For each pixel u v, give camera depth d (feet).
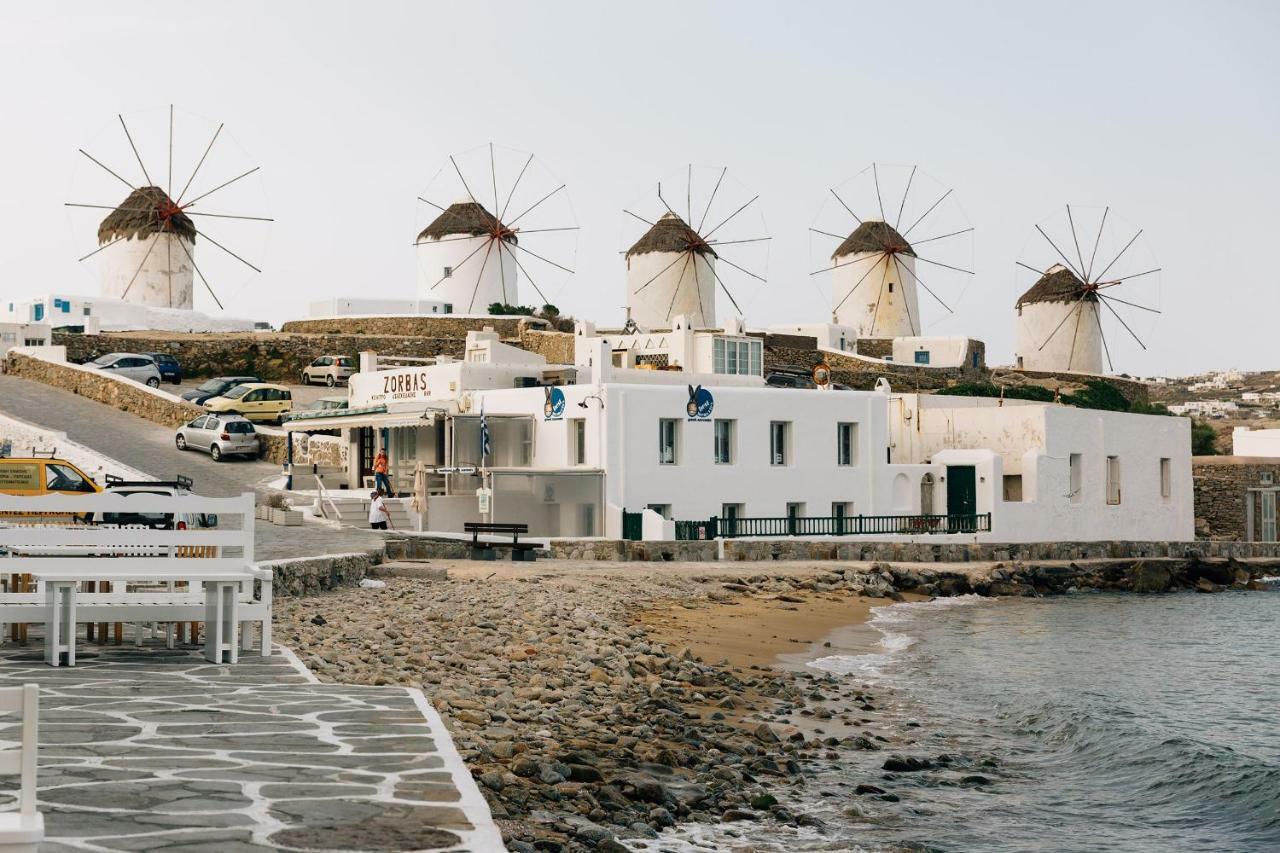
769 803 47.21
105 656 50.90
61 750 32.94
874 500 177.78
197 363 282.77
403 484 170.50
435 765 32.12
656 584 118.93
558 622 84.89
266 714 38.73
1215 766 56.95
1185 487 215.92
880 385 202.39
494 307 350.02
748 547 146.82
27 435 178.40
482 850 25.04
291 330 333.42
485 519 158.92
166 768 31.24
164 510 51.62
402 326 319.27
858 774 54.24
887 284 417.28
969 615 124.26
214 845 24.91
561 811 41.24
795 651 90.38
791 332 354.33
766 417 168.04
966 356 357.20
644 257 395.14
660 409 157.79
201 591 56.13
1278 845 46.47
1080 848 45.55
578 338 217.15
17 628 55.52
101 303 321.11
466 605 89.61
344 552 107.34
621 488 154.10
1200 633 115.55
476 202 389.60
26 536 50.42
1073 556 179.73
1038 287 423.64
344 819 27.02
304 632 69.36
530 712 55.31
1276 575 188.96
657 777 49.01
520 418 163.53
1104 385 363.35
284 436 192.34
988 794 52.70
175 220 345.72
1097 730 63.67
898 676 81.61
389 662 62.08
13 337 268.00
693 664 76.74
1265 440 268.21
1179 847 46.24
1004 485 193.36
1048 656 96.27
